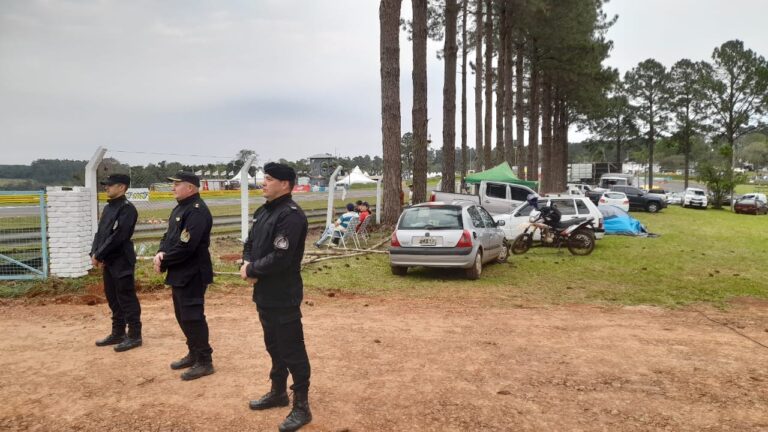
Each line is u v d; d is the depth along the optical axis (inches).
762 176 4133.9
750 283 395.9
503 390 172.6
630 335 244.2
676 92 2442.2
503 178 789.9
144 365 196.5
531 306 313.0
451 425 147.9
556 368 196.1
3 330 246.7
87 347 219.1
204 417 152.3
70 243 354.3
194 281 181.2
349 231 550.0
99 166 384.2
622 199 1178.6
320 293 345.4
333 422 148.9
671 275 431.5
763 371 193.3
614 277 419.8
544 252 575.2
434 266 392.2
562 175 2005.4
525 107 1797.5
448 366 197.6
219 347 219.9
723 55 2230.6
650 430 145.0
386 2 650.2
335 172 636.1
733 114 2250.2
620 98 2529.5
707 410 158.1
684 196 1775.3
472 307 307.1
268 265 140.1
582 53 1291.8
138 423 148.6
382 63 663.8
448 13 902.4
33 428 145.9
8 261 350.6
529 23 1137.4
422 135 721.0
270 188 145.3
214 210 715.4
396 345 224.5
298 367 146.0
